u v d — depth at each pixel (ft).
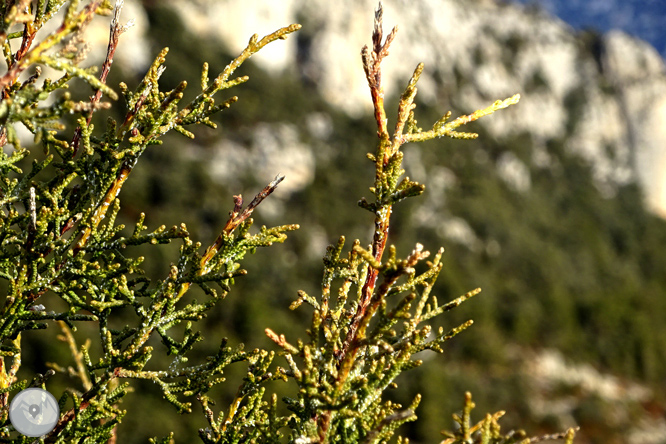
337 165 230.68
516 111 344.08
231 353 7.15
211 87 6.88
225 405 53.26
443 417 103.60
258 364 7.33
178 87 6.75
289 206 204.23
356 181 221.87
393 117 250.78
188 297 66.44
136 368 6.77
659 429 145.48
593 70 390.42
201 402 7.25
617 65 391.45
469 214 242.17
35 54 5.01
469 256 217.97
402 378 108.78
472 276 199.52
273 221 189.78
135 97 6.97
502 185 287.07
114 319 59.21
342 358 6.38
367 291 6.55
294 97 249.55
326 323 6.56
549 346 183.21
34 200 6.45
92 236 6.79
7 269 6.88
